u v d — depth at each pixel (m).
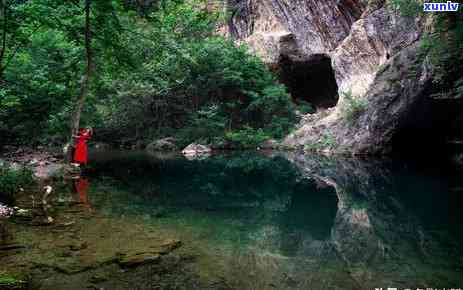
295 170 12.02
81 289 3.24
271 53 25.70
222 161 14.98
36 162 11.61
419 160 14.21
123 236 4.78
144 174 11.05
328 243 4.59
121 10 12.21
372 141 15.93
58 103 14.04
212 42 24.06
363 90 17.98
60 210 6.16
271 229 5.26
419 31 15.44
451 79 12.48
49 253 4.11
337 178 10.27
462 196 7.35
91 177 10.12
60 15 10.91
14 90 12.51
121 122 24.08
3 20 9.40
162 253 4.17
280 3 25.28
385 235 4.89
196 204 6.93
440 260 3.90
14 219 5.51
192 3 27.73
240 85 23.58
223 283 3.39
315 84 27.47
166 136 22.98
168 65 22.02
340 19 21.70
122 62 12.80
